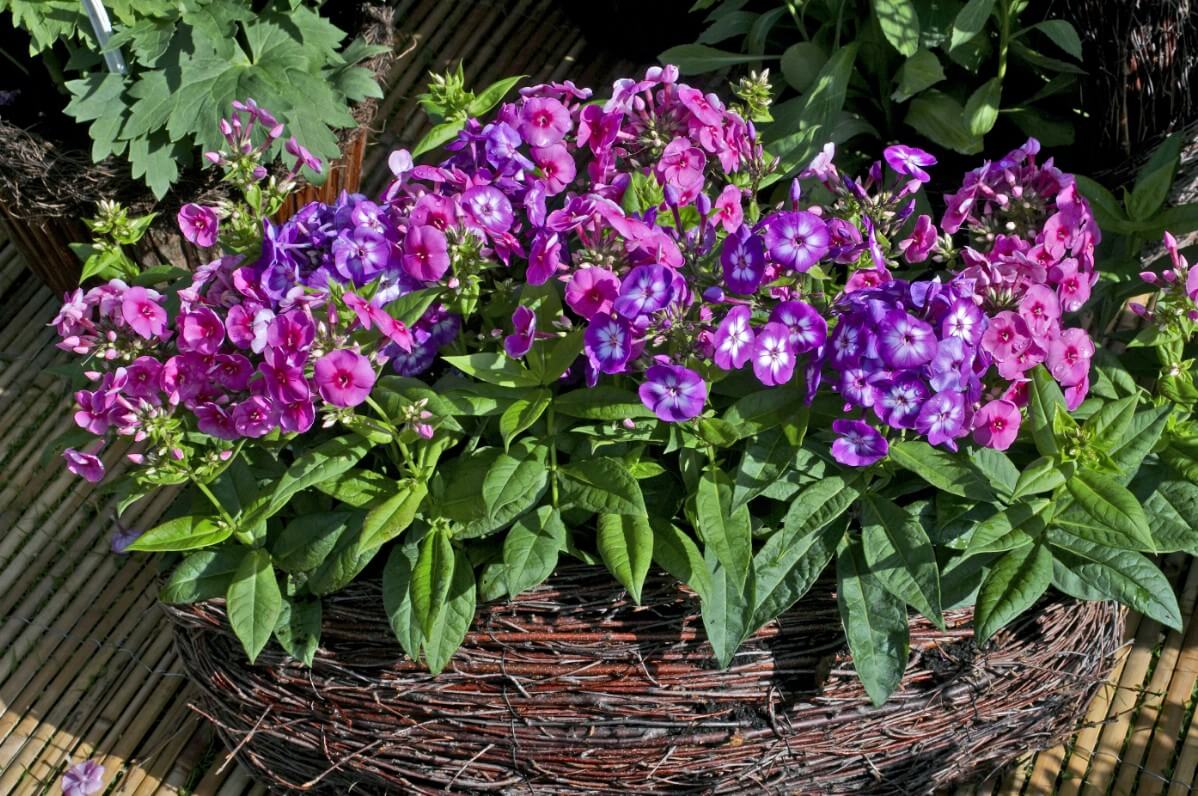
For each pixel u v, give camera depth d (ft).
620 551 4.65
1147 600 4.65
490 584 4.72
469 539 4.81
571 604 4.75
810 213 4.72
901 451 4.71
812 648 4.80
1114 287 5.18
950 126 5.74
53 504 5.85
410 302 4.70
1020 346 4.63
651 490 4.83
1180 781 5.27
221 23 5.63
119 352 4.71
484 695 4.79
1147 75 5.45
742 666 4.78
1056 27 5.49
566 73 6.64
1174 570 5.59
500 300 4.82
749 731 4.83
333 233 4.76
